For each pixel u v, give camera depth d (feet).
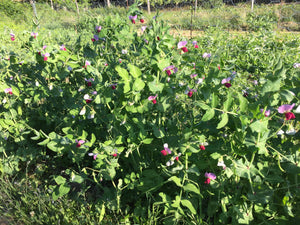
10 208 7.23
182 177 6.03
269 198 5.21
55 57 8.27
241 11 34.42
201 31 29.09
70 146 6.99
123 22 9.05
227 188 6.10
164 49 6.72
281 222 5.47
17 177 9.08
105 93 6.72
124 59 9.37
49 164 9.63
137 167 7.44
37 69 9.49
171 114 7.50
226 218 5.89
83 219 6.77
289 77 6.53
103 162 6.84
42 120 10.11
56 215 6.74
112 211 7.23
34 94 9.11
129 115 7.05
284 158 5.32
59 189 6.84
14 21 43.39
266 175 5.62
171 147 6.31
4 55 10.77
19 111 9.08
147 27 8.96
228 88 6.79
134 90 5.90
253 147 5.03
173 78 7.07
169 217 6.45
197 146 5.65
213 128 6.11
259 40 20.61
